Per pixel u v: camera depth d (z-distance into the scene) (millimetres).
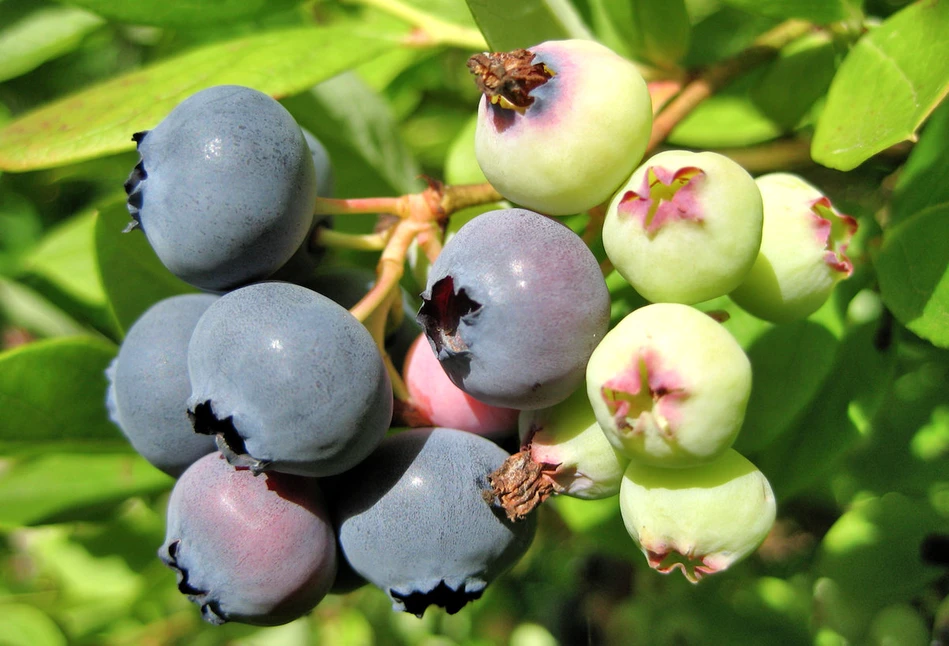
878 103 127
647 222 110
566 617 253
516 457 116
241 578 116
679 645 173
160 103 136
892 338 146
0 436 152
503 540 118
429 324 113
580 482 116
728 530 111
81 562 230
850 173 153
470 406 122
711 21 176
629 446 108
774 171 156
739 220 110
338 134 166
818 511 188
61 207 266
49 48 169
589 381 109
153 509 195
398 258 125
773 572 184
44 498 158
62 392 153
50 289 177
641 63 149
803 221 120
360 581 125
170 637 228
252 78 140
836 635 156
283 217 118
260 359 111
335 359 112
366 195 168
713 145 165
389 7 156
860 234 143
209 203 116
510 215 114
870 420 144
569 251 111
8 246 259
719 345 107
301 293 115
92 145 133
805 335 142
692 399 106
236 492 117
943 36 124
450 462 118
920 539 155
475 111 228
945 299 129
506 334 109
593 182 114
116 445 158
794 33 144
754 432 140
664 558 113
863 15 144
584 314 110
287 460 112
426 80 219
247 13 157
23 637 199
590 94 112
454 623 249
